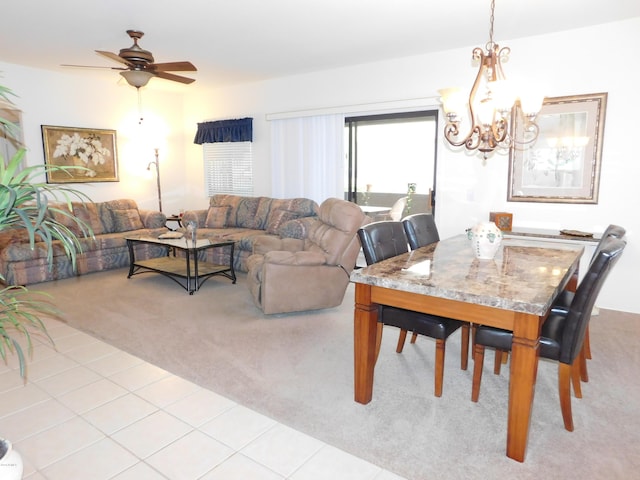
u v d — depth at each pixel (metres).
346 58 4.92
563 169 4.09
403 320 2.54
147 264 5.06
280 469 1.90
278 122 6.07
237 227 6.17
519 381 1.89
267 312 3.79
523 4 3.31
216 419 2.28
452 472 1.88
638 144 3.75
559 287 2.07
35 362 2.95
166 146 7.09
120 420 2.28
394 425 2.23
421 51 4.62
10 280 4.71
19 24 3.77
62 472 1.89
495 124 2.63
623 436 2.13
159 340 3.33
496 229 2.60
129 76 3.73
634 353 3.07
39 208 1.41
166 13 3.50
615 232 2.70
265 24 3.77
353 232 3.93
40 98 5.55
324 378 2.73
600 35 3.80
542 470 1.89
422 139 4.98
